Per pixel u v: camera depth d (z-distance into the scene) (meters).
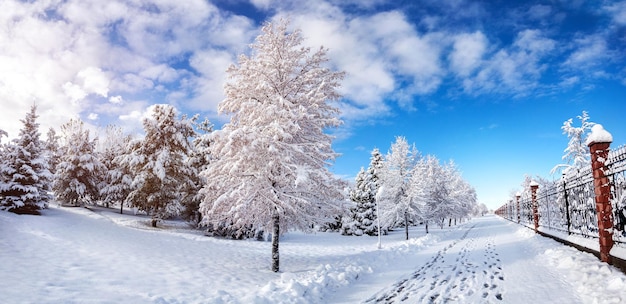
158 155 24.98
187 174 26.39
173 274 10.06
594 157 9.22
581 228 11.30
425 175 36.84
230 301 7.18
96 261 11.06
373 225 34.00
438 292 7.40
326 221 13.18
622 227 8.09
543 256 11.29
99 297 7.18
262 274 11.07
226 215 11.99
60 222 19.00
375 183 36.25
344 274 9.43
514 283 7.75
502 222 45.47
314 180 12.21
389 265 11.90
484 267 10.23
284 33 12.95
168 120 26.17
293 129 11.64
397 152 30.00
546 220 18.08
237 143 10.95
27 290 7.30
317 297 7.52
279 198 11.91
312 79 12.71
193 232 24.56
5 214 18.08
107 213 30.72
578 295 6.34
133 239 16.94
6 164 21.31
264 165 11.83
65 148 36.94
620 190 8.09
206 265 12.10
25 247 12.18
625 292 5.92
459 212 47.41
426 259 12.95
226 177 11.95
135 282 8.74
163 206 24.77
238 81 12.68
